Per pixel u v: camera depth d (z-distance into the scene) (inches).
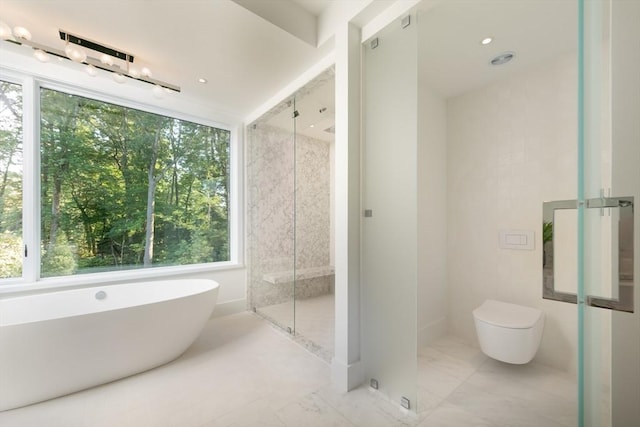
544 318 83.1
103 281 104.2
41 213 97.9
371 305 73.3
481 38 74.2
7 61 89.0
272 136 131.2
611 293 28.0
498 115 94.7
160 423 60.7
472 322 100.2
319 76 95.0
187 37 79.7
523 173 88.4
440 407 65.4
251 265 144.2
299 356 91.9
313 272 107.7
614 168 27.7
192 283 113.0
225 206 143.9
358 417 62.3
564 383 74.7
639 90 26.5
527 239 87.4
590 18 29.0
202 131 136.6
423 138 98.5
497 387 73.3
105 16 71.0
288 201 121.7
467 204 102.5
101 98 108.5
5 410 64.4
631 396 27.3
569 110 79.4
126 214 115.6
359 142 76.0
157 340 82.4
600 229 28.6
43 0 65.2
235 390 72.7
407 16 64.6
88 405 66.6
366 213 75.5
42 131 98.1
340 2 75.4
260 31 76.9
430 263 100.7
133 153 117.3
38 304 88.7
